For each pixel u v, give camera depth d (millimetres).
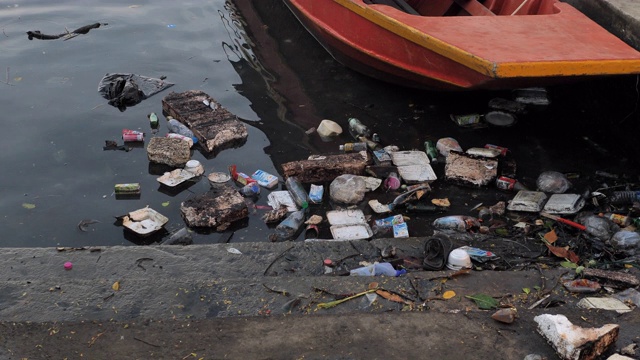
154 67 7570
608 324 3465
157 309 3701
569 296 3920
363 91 7184
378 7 6285
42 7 8922
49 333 3465
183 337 3457
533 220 5195
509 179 5648
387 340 3471
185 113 6492
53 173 5785
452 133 6461
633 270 4297
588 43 5586
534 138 6379
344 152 6145
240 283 3934
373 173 5770
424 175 5766
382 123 6617
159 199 5504
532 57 5277
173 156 5914
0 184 5605
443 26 5914
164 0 9266
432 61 5973
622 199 5348
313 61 7809
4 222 5176
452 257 4340
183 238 4965
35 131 6355
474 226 5074
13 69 7410
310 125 6586
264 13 8953
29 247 4648
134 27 8469
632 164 5980
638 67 5262
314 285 3941
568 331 3379
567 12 6250
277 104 6938
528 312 3707
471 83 5770
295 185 5547
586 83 6715
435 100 7004
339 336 3486
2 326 3502
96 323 3541
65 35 8195
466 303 3809
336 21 6879
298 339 3461
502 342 3477
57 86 7133
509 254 4609
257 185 5590
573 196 5398
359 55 6801
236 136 6281
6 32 8195
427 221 5289
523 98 6945
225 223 5203
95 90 7094
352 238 5004
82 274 4059
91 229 5141
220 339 3449
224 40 8242
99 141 6254
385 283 3973
